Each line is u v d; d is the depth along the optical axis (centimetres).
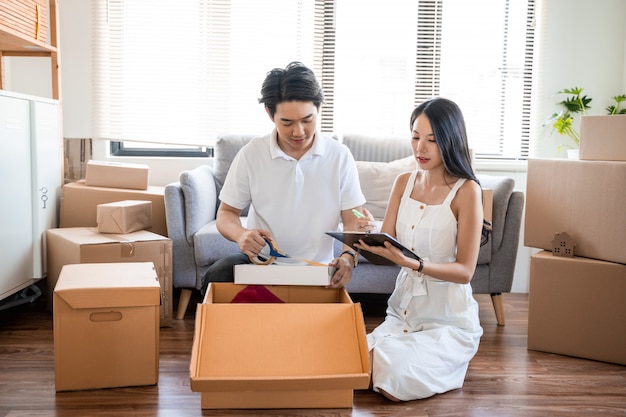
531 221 250
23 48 301
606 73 354
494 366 225
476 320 207
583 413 186
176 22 355
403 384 188
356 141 345
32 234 280
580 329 235
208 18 355
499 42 362
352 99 366
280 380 147
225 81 359
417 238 202
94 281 196
